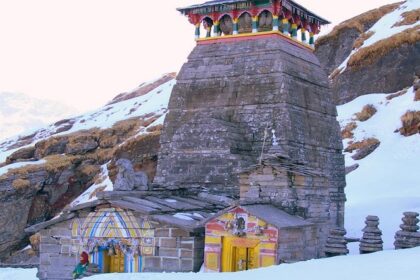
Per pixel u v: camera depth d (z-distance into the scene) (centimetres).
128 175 2884
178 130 3403
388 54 8238
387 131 7094
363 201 5144
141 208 2623
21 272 3375
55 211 7938
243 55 3481
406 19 8881
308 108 3456
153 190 3006
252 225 2491
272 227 2461
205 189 3192
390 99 7731
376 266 2080
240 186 2848
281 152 2891
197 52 3625
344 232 2708
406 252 2416
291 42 3594
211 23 3675
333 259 2367
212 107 3431
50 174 7988
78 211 2756
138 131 8531
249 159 3247
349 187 5850
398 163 6309
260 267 2339
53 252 2811
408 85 7894
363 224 4106
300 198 2789
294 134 3247
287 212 2722
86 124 10050
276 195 2761
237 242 2505
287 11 3553
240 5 3550
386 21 9225
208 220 2562
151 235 2628
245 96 3372
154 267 2619
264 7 3497
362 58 8419
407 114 7038
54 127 10350
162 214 2662
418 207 4544
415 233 2634
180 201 2952
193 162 3303
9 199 7600
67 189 8112
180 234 2592
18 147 10062
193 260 2569
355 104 7938
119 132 8800
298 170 2795
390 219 4181
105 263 2712
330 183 3500
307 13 3759
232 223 2519
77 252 2759
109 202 2686
